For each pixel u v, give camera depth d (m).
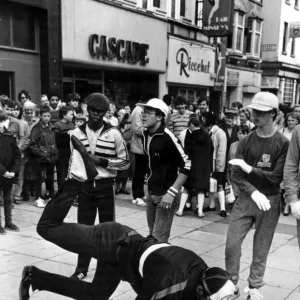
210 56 18.67
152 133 3.97
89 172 3.15
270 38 26.38
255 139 3.73
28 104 7.38
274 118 3.69
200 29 17.62
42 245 5.20
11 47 10.02
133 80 14.44
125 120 8.31
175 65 16.16
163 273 2.41
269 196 3.68
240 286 4.21
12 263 4.60
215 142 6.97
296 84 30.30
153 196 4.07
